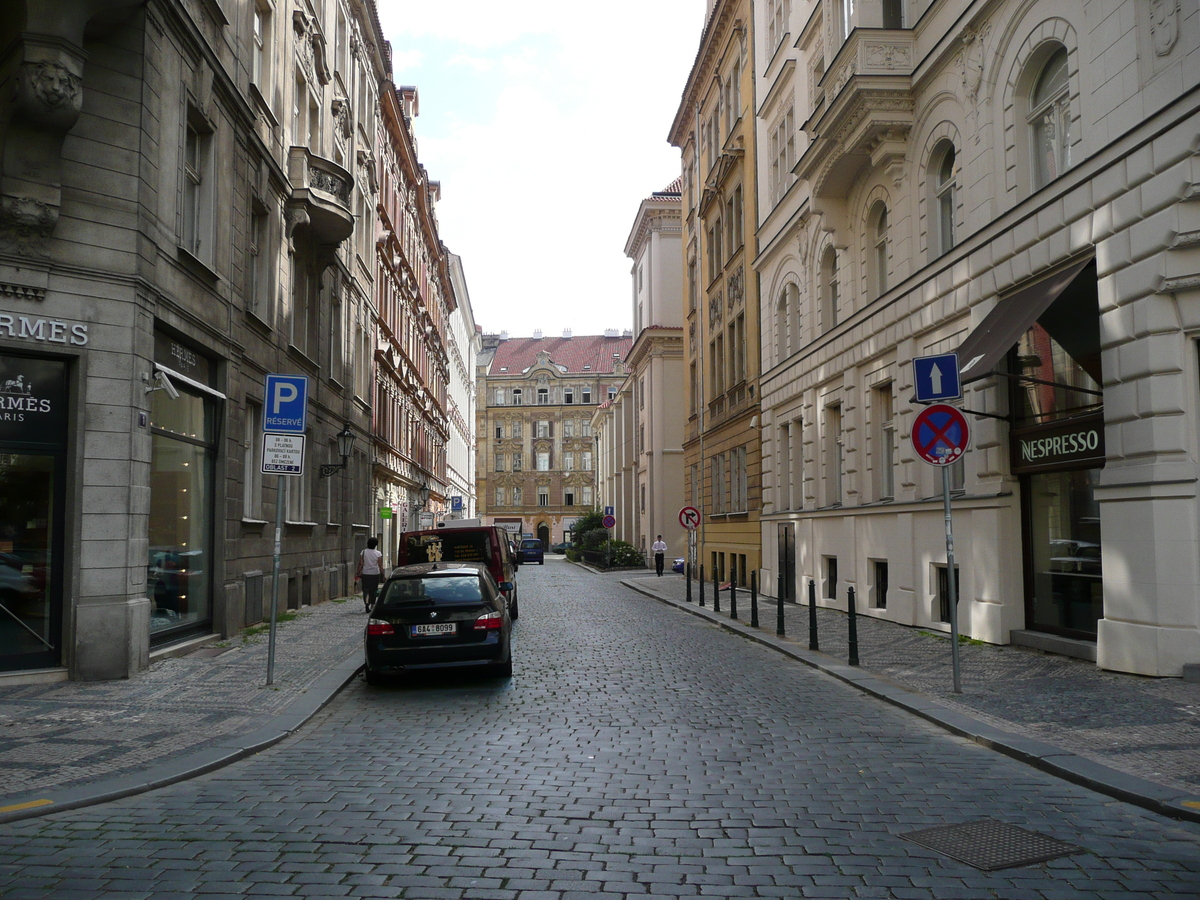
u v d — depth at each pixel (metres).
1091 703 8.61
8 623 10.27
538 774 6.55
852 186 19.00
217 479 14.60
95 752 7.13
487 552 19.12
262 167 17.00
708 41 33.47
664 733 7.92
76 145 10.67
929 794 6.02
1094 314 10.75
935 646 13.16
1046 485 12.18
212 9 13.99
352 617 18.64
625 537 62.06
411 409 44.31
